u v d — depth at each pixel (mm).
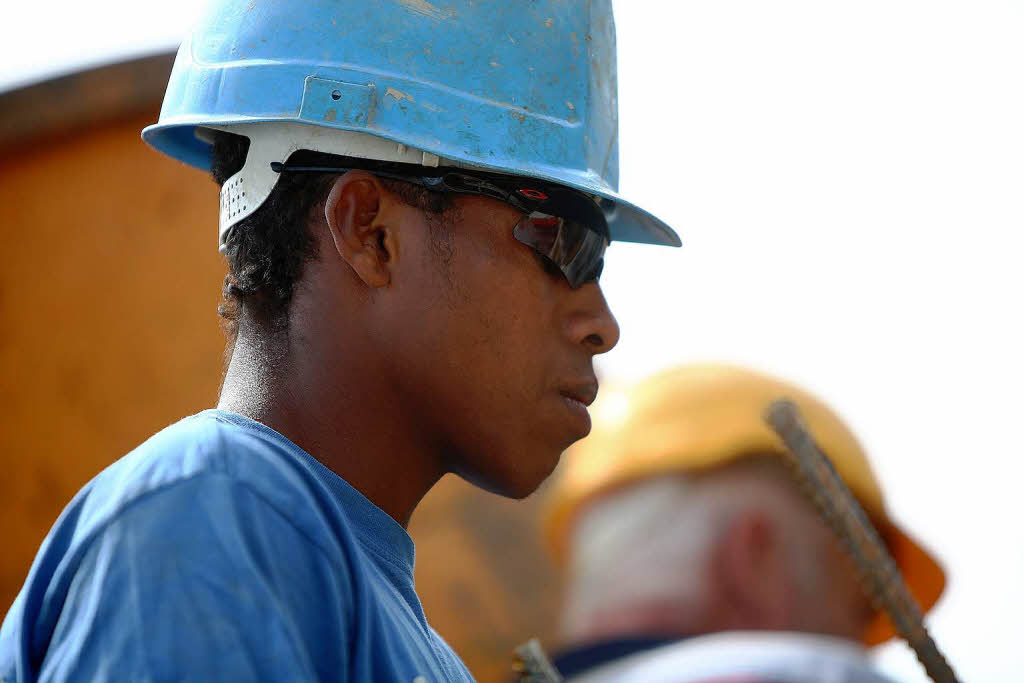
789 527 3574
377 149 3213
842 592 3607
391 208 3203
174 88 3428
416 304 3174
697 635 3434
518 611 8242
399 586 3109
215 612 2553
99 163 8469
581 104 3422
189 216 8336
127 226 8383
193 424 2902
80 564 2688
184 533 2633
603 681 3170
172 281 8273
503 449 3234
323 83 3207
